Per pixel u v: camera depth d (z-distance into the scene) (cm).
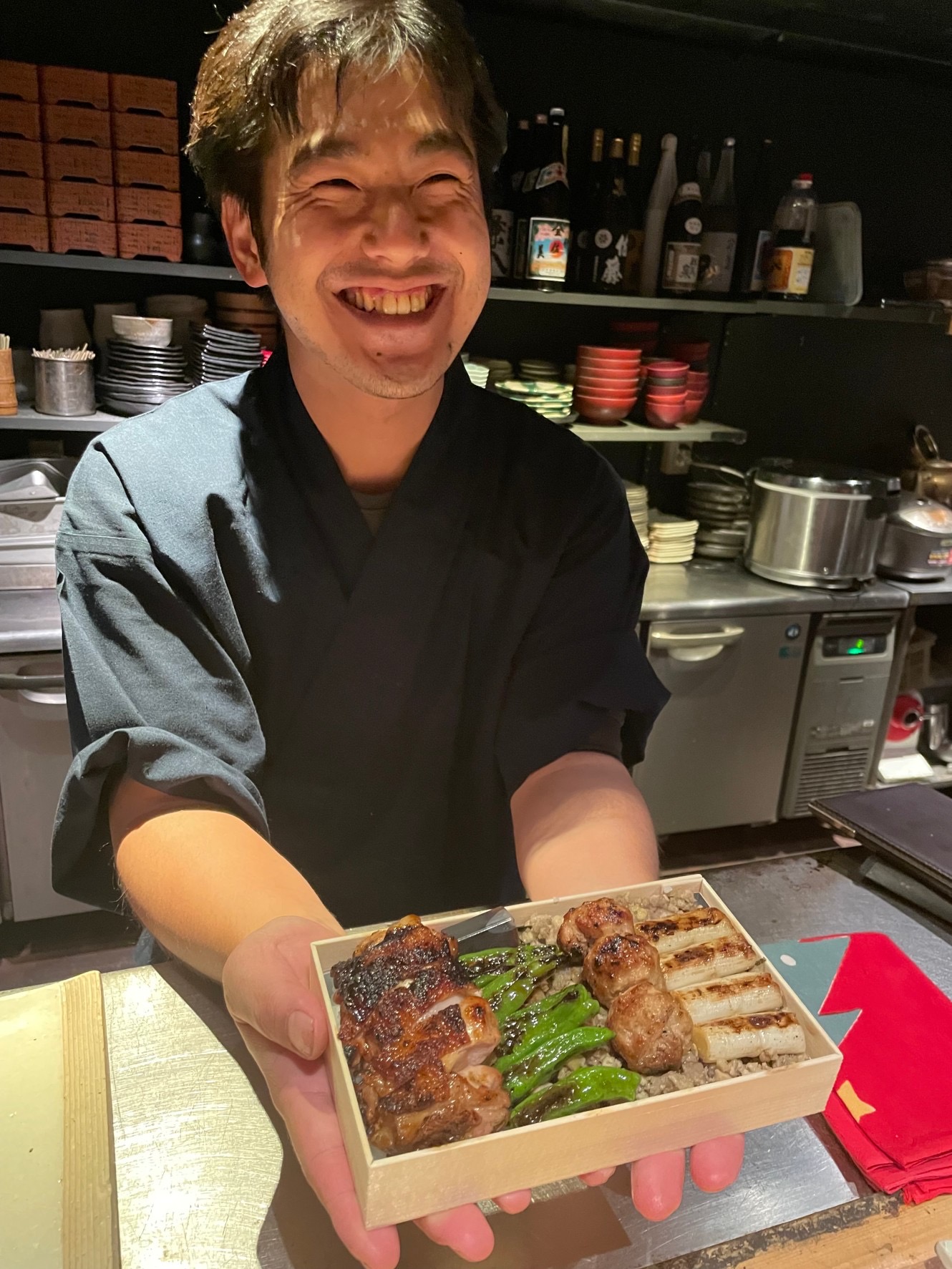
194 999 91
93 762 87
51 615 223
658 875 96
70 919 252
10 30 233
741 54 295
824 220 290
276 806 112
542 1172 62
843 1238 73
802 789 304
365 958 67
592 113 287
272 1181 74
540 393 264
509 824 118
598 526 114
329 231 80
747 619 277
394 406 95
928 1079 88
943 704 335
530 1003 70
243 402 106
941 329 350
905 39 262
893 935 112
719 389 328
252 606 103
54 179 216
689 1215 74
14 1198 67
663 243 280
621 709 112
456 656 110
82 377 234
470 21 266
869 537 286
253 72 82
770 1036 68
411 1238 70
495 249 263
